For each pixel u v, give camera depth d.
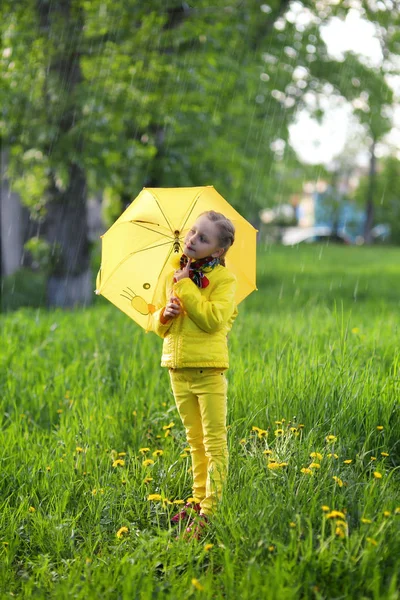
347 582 3.28
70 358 8.12
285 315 10.88
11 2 14.61
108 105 14.10
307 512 3.81
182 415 4.41
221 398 4.26
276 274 24.11
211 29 15.21
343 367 5.66
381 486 4.14
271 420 5.22
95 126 13.90
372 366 6.22
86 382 7.08
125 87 14.22
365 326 8.90
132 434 5.62
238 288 4.81
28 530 4.30
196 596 3.28
